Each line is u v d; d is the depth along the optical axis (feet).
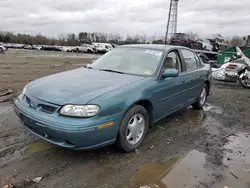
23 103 9.86
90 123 8.32
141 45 14.26
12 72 35.09
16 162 9.30
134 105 10.26
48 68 42.98
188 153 10.81
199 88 16.67
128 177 8.70
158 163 9.78
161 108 12.13
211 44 66.59
